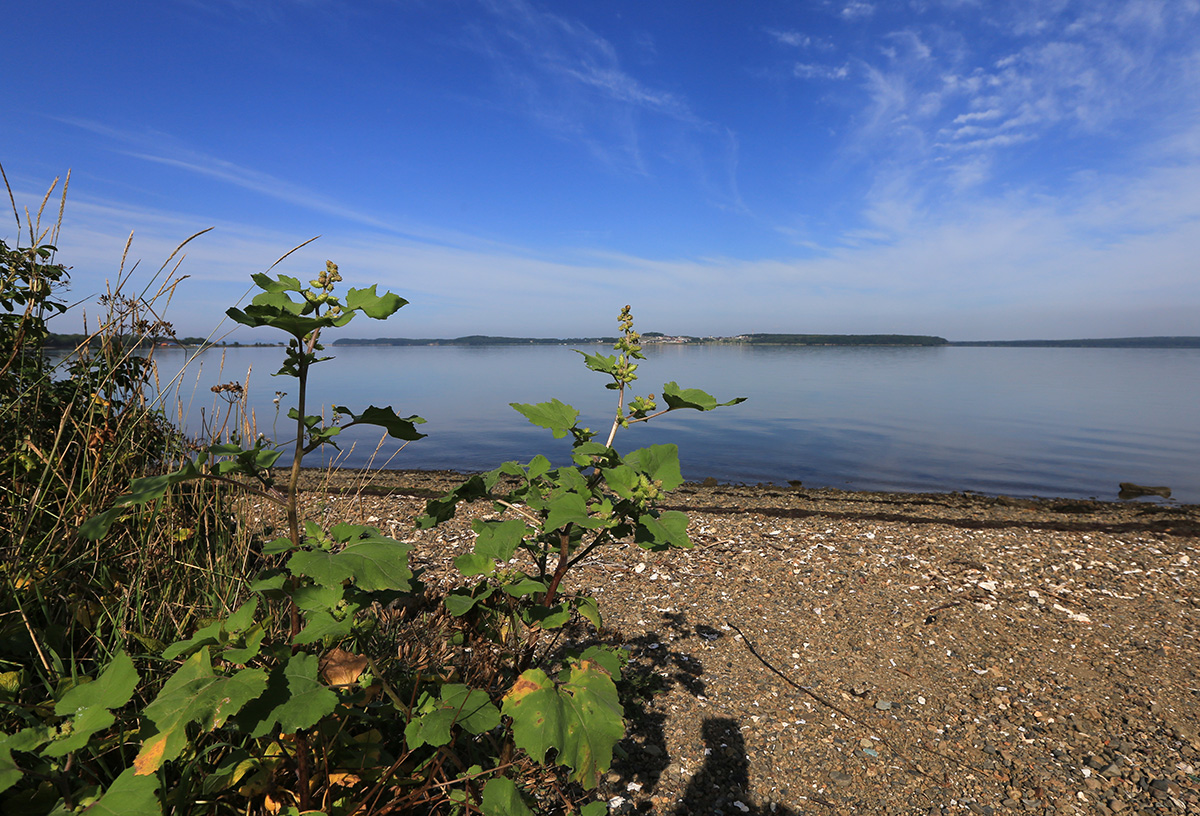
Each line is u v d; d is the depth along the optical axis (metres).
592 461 2.35
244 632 1.62
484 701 1.90
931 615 4.83
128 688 1.41
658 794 2.84
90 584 2.57
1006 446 17.31
